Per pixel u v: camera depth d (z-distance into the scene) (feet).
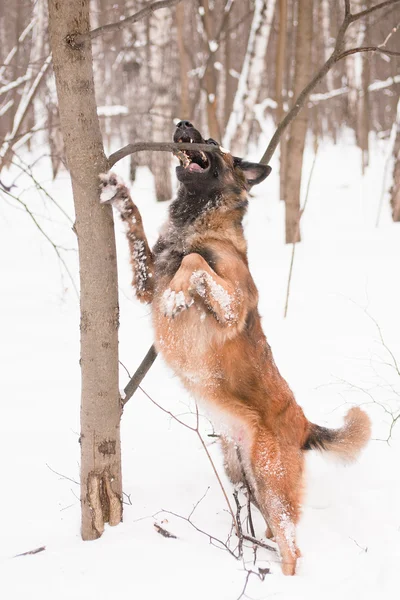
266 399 12.71
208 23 43.75
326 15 83.46
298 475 12.62
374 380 19.26
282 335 23.11
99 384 11.85
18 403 18.74
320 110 92.12
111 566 11.18
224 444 14.01
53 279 30.32
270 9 39.93
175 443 16.58
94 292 11.60
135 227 13.01
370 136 84.89
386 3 15.35
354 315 24.14
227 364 12.58
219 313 11.94
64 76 10.85
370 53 19.39
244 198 14.48
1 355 22.31
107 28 10.57
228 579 10.85
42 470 15.10
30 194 43.37
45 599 10.34
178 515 12.61
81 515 12.49
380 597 10.21
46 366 21.50
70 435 16.90
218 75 72.02
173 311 11.71
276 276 29.66
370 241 34.24
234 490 13.12
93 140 11.19
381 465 15.28
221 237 13.73
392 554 11.41
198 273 11.80
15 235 36.47
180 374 12.83
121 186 11.77
